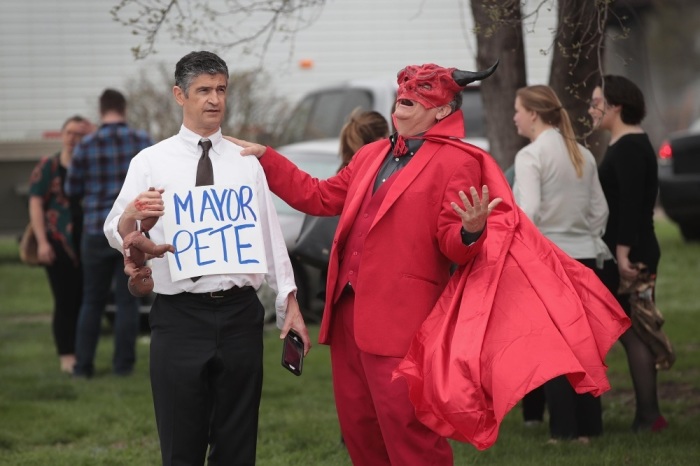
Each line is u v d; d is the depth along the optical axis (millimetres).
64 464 11062
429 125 8375
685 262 25078
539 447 11125
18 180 25453
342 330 8562
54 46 29281
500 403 7625
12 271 27281
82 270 16047
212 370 8234
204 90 8148
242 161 8336
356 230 8391
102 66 29375
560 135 10938
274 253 8367
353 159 8859
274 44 28656
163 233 8172
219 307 8125
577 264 8273
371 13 29562
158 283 8133
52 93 29312
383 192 8297
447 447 8312
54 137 27516
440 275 8297
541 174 10773
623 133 11375
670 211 26625
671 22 53594
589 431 11383
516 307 7945
